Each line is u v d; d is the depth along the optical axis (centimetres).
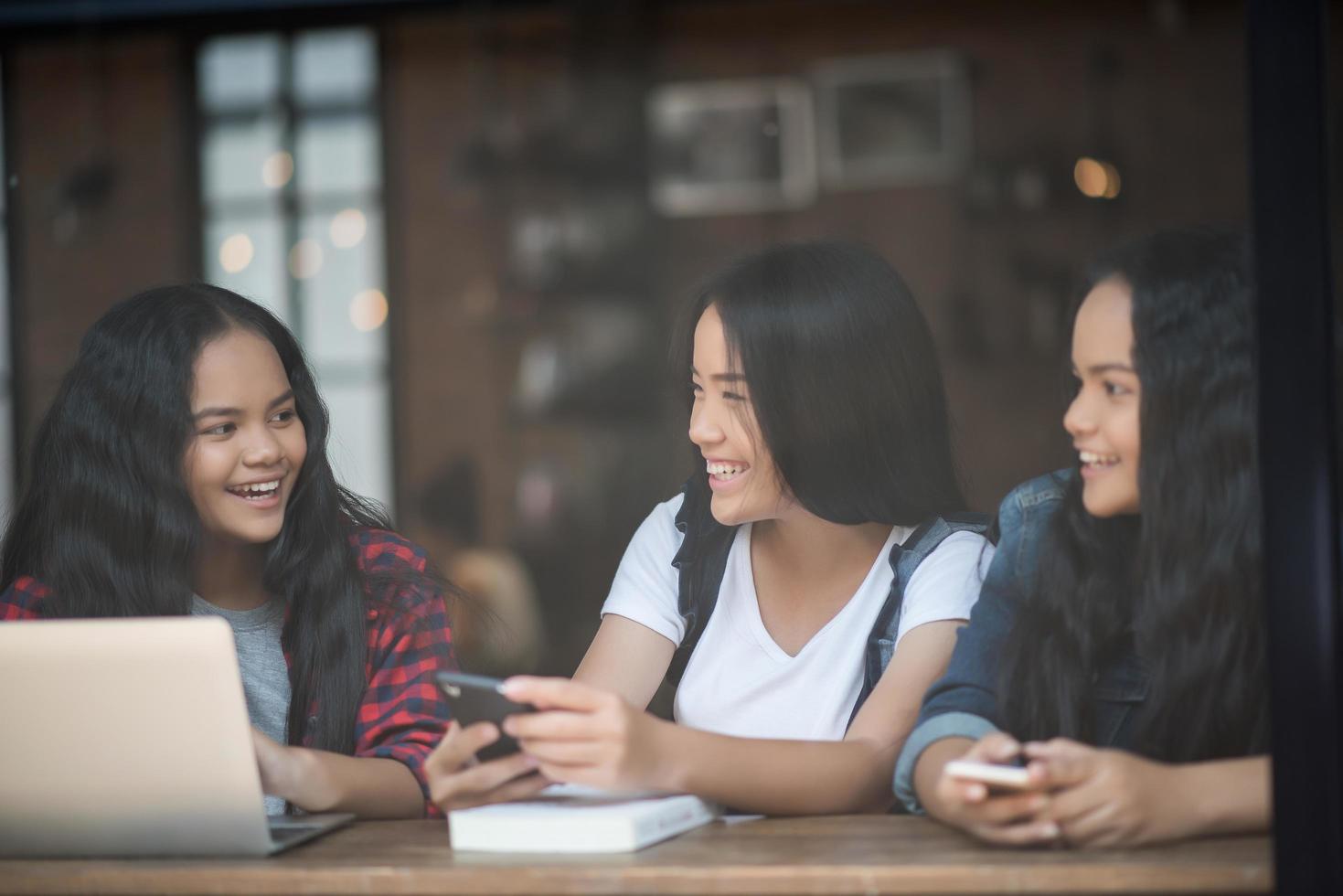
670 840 123
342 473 182
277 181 693
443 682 128
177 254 689
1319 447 107
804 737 157
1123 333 136
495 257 684
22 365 677
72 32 643
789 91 666
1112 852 111
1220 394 134
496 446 679
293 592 166
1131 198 632
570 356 650
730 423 152
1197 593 135
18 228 686
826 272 155
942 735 134
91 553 161
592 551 645
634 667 164
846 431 152
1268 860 106
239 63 693
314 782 145
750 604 162
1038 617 143
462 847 123
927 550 157
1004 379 636
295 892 115
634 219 657
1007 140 646
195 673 120
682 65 677
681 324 164
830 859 111
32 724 124
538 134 651
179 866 121
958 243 651
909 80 655
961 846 116
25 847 128
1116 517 144
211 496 160
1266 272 109
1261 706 136
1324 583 106
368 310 691
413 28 693
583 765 124
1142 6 635
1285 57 109
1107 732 142
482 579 558
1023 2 646
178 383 158
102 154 689
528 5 650
